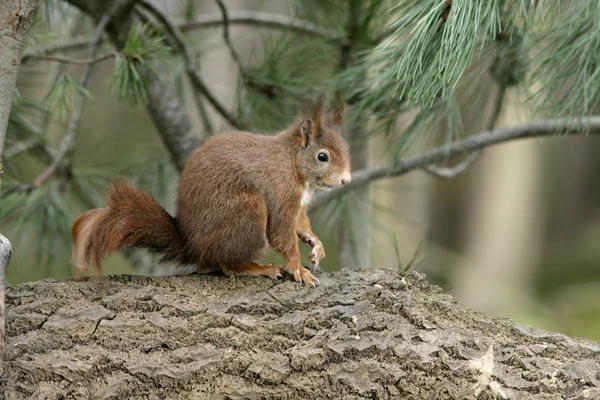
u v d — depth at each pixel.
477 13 6.28
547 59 6.39
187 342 6.27
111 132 8.14
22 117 6.66
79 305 6.28
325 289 6.30
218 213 6.34
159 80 6.72
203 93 6.77
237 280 6.32
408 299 6.30
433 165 6.83
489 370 6.26
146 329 6.27
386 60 6.48
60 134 7.06
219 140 6.38
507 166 11.39
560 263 11.84
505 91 6.64
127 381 6.25
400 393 6.26
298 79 6.73
